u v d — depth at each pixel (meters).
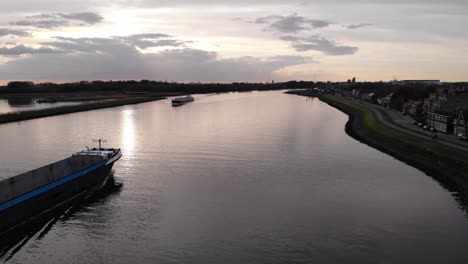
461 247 38.88
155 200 52.09
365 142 102.38
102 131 116.50
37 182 51.84
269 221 44.88
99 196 53.88
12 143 95.12
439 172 68.69
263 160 75.94
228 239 40.16
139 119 152.62
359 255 36.91
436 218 46.88
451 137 96.88
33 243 40.06
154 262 35.66
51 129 121.31
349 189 58.41
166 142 95.62
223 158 77.19
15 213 42.88
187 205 50.12
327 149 89.50
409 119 143.38
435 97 133.38
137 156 79.00
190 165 71.25
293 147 90.56
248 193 55.22
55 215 47.19
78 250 38.38
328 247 38.53
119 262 35.88
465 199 54.47
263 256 36.56
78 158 59.75
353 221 45.34
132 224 44.25
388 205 51.38
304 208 49.47
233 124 134.50
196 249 38.06
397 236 41.34
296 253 37.19
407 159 80.56
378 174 68.12
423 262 35.72
